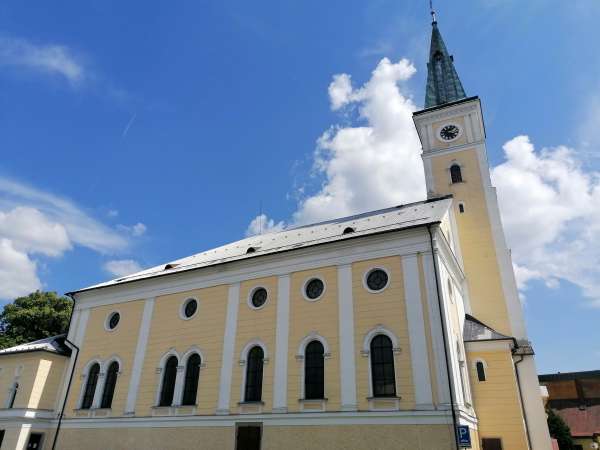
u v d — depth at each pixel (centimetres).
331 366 2234
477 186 3366
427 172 3603
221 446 2345
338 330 2303
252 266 2781
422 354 2056
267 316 2567
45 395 3019
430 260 2242
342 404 2117
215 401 2488
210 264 2902
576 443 6053
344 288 2394
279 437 2205
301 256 2620
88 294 3434
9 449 2786
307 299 2480
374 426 2009
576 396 7806
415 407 1964
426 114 3791
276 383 2342
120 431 2708
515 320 2853
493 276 3028
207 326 2759
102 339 3158
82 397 2994
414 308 2173
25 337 4347
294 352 2370
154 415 2639
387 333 2180
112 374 2995
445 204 3017
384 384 2102
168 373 2775
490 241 3139
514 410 2284
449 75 4106
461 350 2378
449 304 2292
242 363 2505
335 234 2858
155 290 3120
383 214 3166
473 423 2186
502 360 2405
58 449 2861
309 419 2164
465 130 3609
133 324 3081
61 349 3219
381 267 2352
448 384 1944
